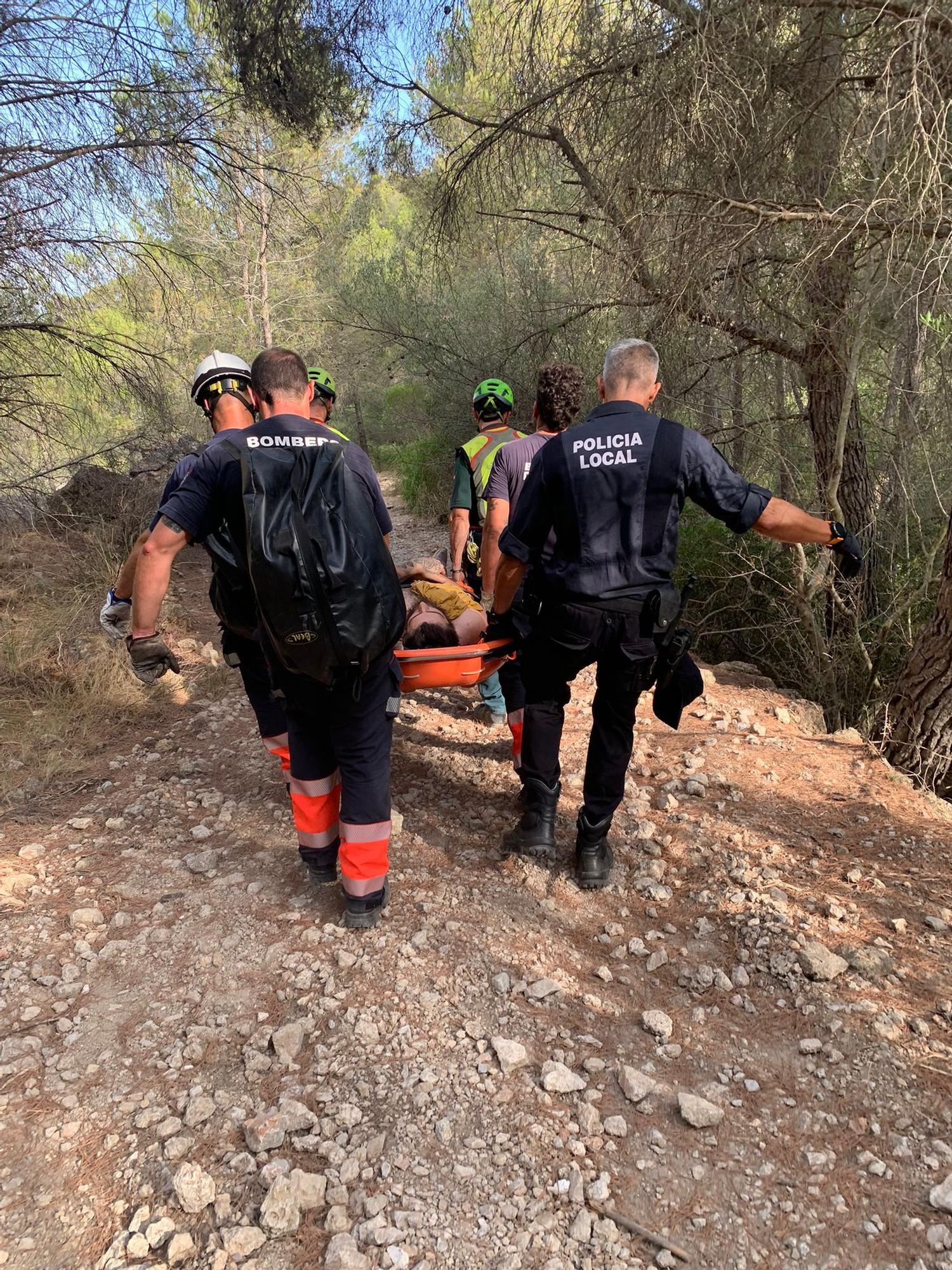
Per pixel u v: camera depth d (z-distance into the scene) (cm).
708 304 491
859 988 243
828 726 539
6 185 579
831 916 275
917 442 525
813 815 345
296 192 795
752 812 346
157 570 242
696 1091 212
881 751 415
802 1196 184
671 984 251
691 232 443
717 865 308
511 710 358
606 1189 185
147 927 275
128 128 602
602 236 561
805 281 460
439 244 752
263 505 223
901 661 524
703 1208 182
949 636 392
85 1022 236
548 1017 237
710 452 251
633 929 277
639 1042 229
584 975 255
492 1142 197
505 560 267
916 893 289
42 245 598
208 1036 230
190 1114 203
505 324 1031
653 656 258
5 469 710
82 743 414
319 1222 179
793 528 253
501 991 245
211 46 651
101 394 715
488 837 333
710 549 635
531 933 273
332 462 236
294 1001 243
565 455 252
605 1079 215
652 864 309
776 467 645
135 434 811
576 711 464
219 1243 173
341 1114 203
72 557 668
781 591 595
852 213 403
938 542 472
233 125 684
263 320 1786
